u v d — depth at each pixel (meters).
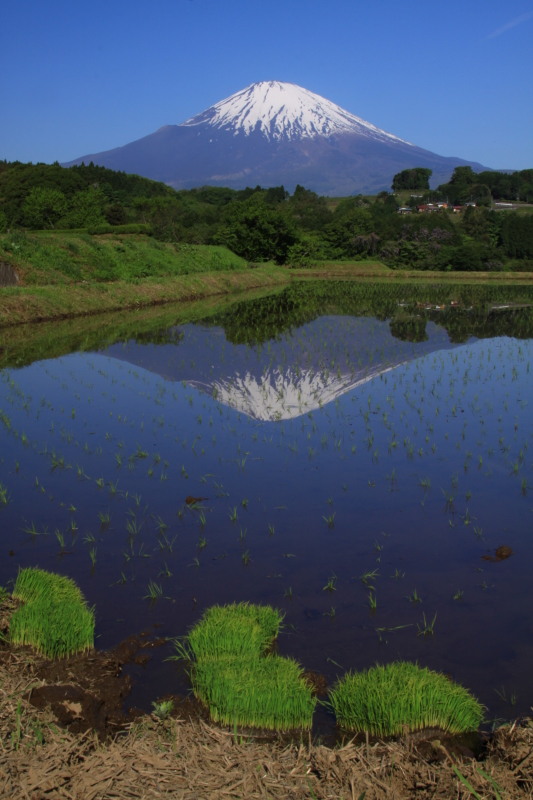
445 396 11.31
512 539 5.86
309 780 3.00
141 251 35.00
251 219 54.28
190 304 28.44
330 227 64.56
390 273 54.09
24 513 6.43
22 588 4.72
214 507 6.59
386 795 2.90
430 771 3.04
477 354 15.64
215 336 18.41
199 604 4.76
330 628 4.46
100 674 3.87
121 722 3.49
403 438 8.90
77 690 3.54
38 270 25.58
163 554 5.56
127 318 22.56
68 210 60.88
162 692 3.78
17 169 77.12
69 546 5.71
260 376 12.96
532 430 9.26
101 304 24.72
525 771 3.01
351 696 3.55
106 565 5.37
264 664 3.85
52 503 6.69
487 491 7.02
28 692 3.56
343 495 6.91
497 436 8.98
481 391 11.72
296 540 5.83
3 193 71.12
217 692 3.55
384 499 6.80
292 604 4.77
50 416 9.98
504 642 4.30
